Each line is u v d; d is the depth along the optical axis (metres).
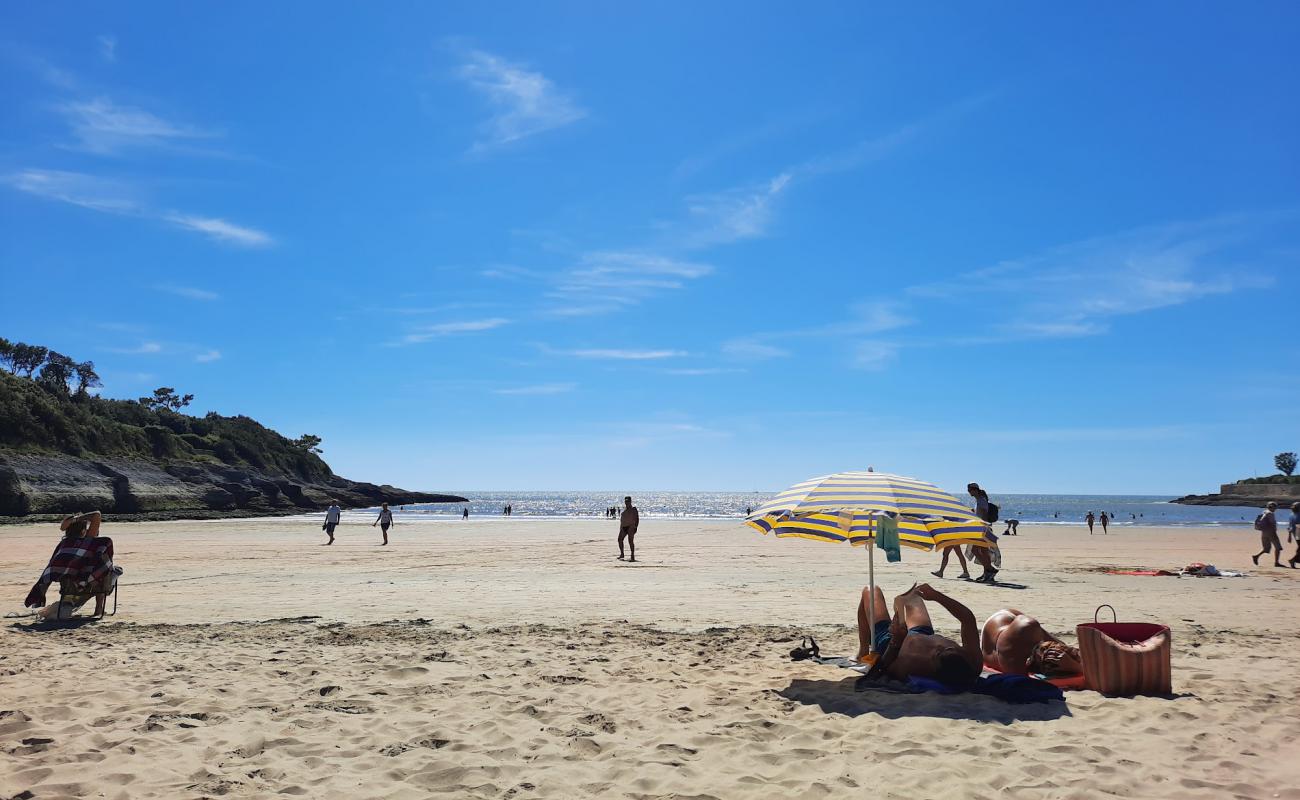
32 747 4.84
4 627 9.48
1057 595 13.53
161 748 4.88
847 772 4.56
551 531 43.25
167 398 119.62
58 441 71.25
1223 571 18.56
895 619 6.67
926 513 5.99
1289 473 143.12
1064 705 5.88
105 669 7.06
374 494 129.25
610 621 10.28
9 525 50.91
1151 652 6.22
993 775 4.46
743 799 4.19
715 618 10.65
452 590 14.02
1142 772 4.52
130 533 40.25
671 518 86.44
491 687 6.54
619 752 4.93
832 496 6.13
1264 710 5.81
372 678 6.82
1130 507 159.12
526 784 4.41
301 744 5.02
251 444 109.44
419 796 4.22
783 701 6.09
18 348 95.69
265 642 8.52
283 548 27.84
